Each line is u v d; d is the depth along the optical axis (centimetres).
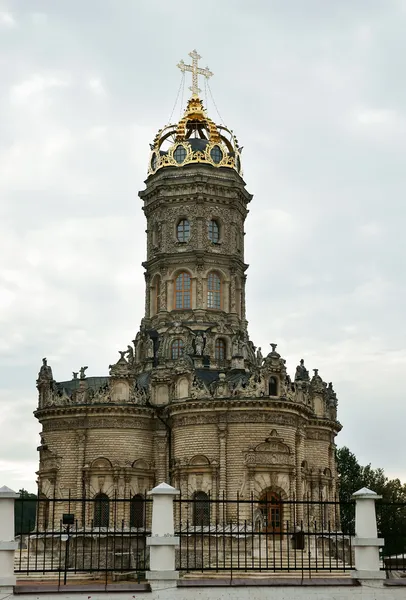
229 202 9950
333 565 6250
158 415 8712
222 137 10375
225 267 9800
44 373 9112
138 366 9656
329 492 9519
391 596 3606
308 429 9481
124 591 3462
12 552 3459
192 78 10538
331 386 10175
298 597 3550
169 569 3509
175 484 8312
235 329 9656
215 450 8194
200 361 9181
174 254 9706
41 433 8981
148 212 10212
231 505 8012
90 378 9619
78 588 3475
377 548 3688
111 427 8588
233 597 3506
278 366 8381
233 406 8181
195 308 9569
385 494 13675
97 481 8481
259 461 8031
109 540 7025
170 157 9962
